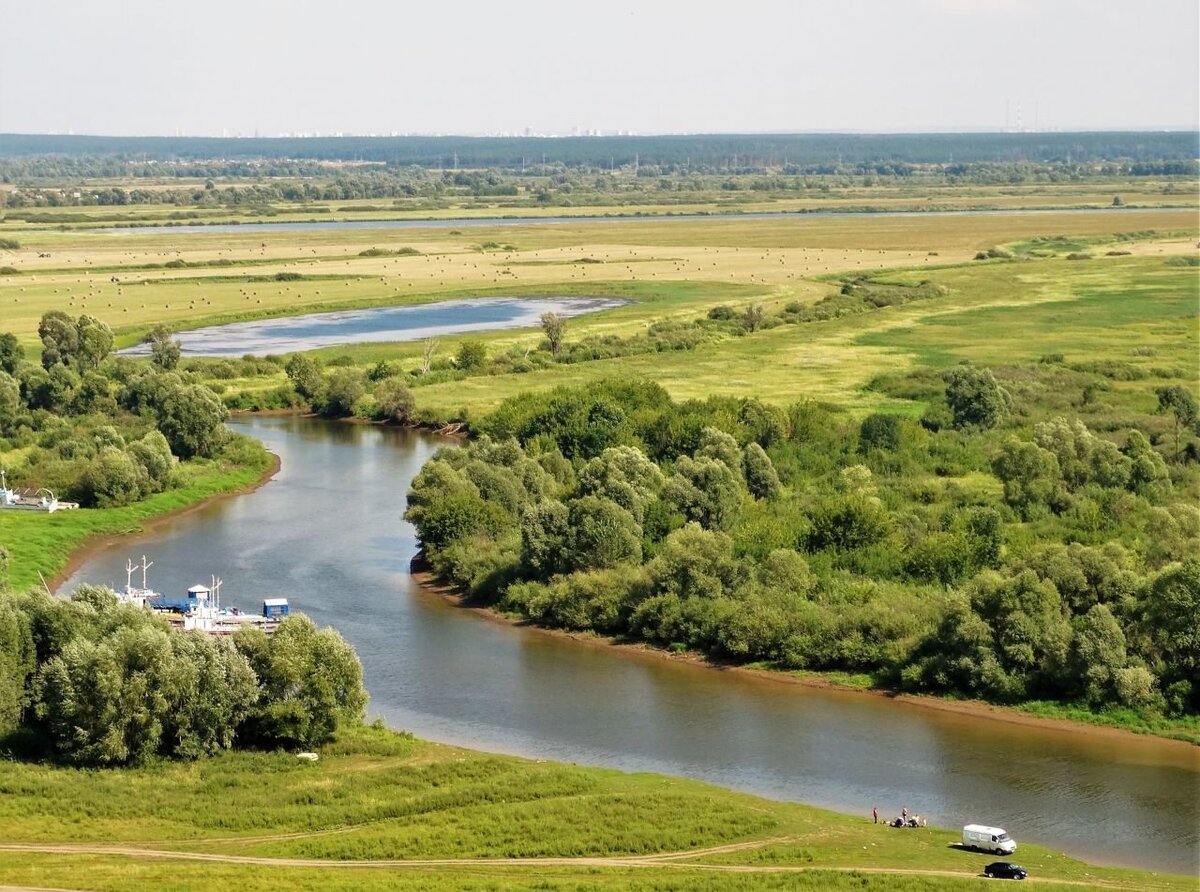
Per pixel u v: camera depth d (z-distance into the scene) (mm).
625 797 109875
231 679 119312
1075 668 133500
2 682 115938
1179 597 132750
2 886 89938
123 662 115625
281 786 111688
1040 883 95750
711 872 97188
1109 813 111625
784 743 125625
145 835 102125
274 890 90688
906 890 93750
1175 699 131000
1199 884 98000
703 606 150500
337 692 123062
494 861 99125
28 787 107750
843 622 144875
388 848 100250
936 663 137625
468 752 121062
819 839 104438
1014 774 119188
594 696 136625
